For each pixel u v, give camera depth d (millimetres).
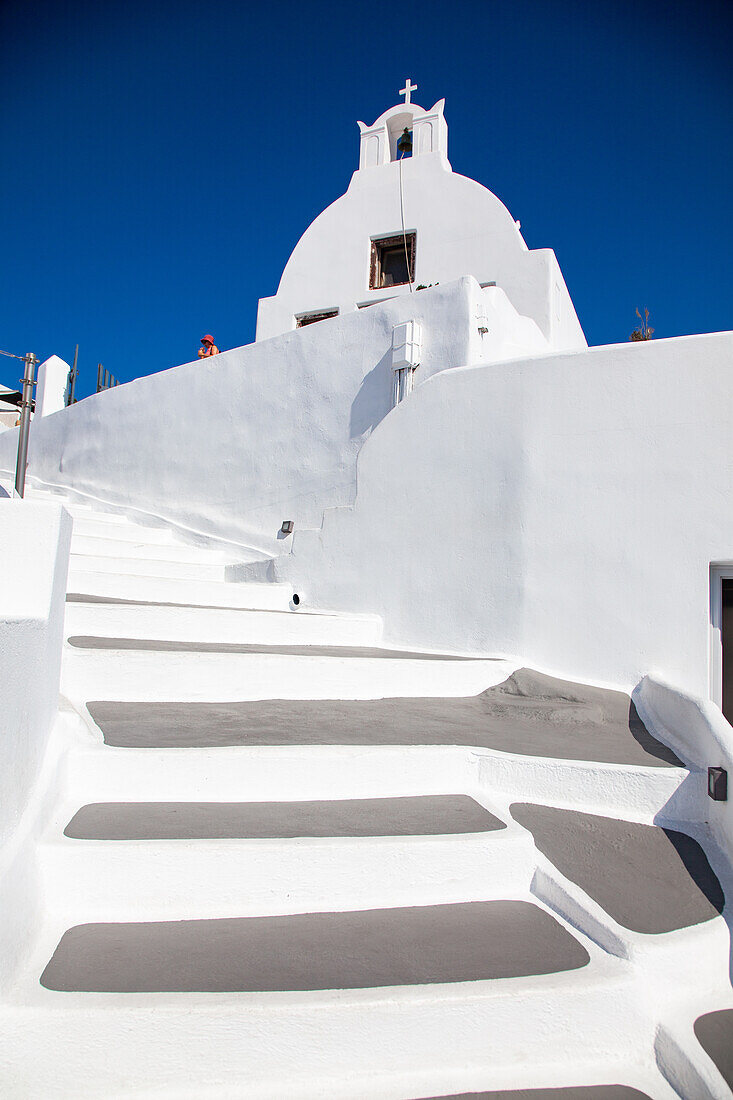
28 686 2922
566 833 3682
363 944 2783
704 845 3721
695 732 4379
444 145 12062
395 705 5273
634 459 5949
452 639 6652
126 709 4473
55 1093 2164
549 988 2566
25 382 7590
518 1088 2402
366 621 6914
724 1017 2729
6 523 3258
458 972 2629
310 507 8852
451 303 7723
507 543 6438
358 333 8586
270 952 2678
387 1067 2383
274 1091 2285
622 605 5887
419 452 7102
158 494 10812
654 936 2879
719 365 5688
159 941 2703
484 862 3299
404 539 7078
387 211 11828
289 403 9258
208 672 4941
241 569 8555
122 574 6426
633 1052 2604
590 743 4602
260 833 3191
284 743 3949
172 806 3500
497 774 4156
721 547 5559
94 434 12180
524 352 8898
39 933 2662
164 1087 2230
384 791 3947
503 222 10875
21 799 2855
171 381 10906
